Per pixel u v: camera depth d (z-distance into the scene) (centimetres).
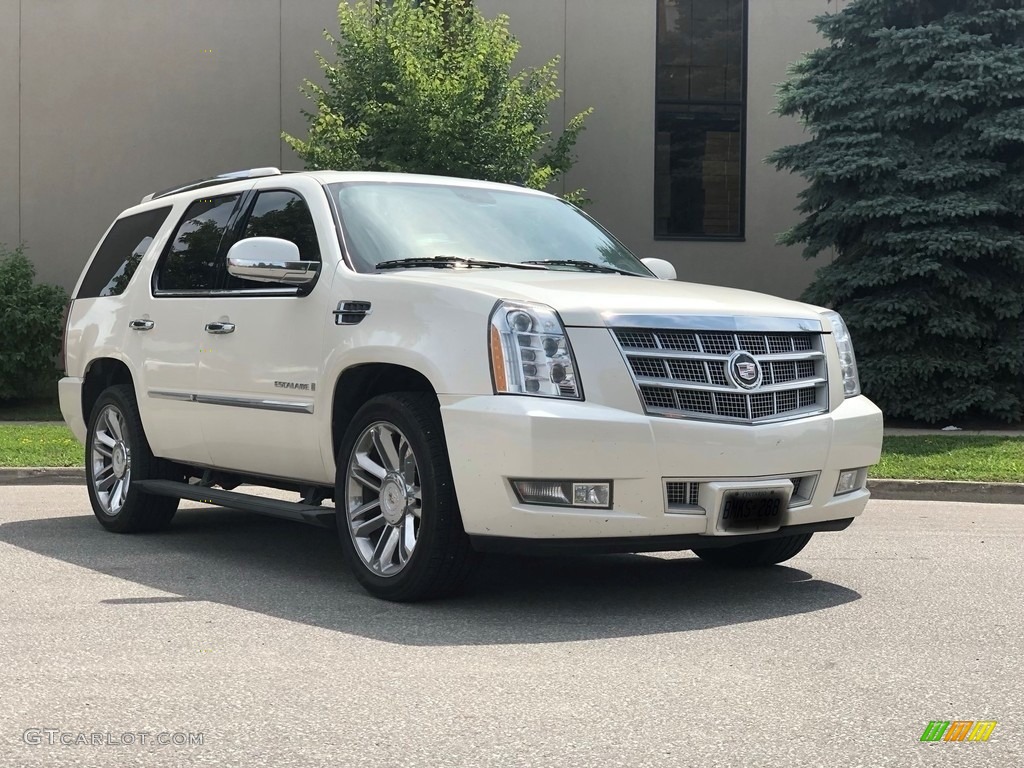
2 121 1911
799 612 551
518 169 1620
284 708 393
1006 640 497
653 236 1939
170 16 1916
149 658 457
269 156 1930
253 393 636
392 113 1569
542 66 1891
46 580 614
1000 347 1530
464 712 390
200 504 955
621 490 514
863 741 364
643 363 525
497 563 678
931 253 1506
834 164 1555
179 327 700
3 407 1806
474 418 512
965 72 1524
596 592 595
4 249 1912
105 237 838
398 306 557
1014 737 368
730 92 1948
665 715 388
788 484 549
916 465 1152
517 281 555
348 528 578
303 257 624
